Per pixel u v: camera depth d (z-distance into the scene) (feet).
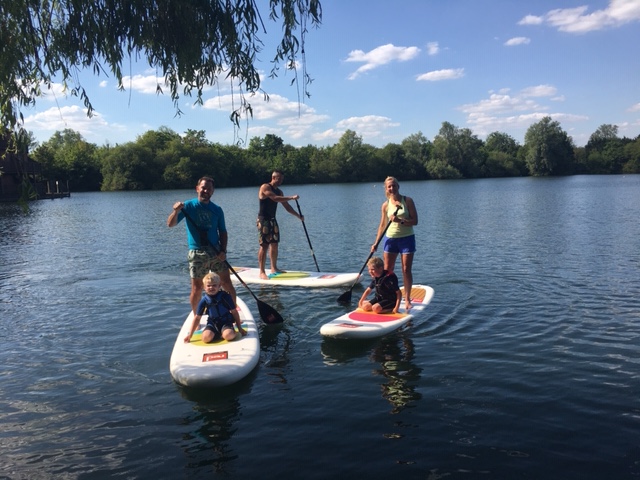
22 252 45.24
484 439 12.09
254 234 55.83
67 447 12.22
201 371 15.71
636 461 11.03
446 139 289.12
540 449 11.61
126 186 223.10
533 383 15.12
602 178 249.34
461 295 25.95
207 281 18.97
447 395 14.48
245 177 257.96
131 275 33.37
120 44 15.21
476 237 48.44
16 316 23.84
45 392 15.34
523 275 30.55
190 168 231.50
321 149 295.69
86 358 18.15
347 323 20.66
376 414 13.47
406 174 282.36
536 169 293.23
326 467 11.16
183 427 13.08
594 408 13.47
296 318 22.97
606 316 21.80
